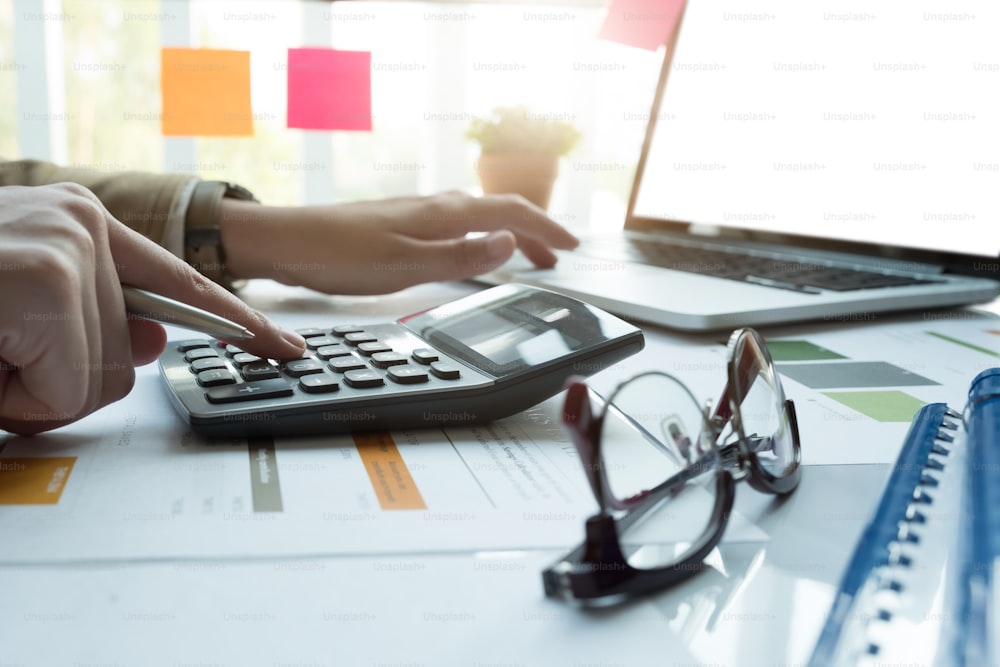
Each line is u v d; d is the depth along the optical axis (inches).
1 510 10.7
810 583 9.6
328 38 46.4
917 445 12.9
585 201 50.8
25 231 12.6
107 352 14.0
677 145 36.9
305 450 13.4
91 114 57.4
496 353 15.6
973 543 9.0
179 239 24.9
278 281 26.1
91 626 8.3
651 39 37.8
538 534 10.5
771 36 32.0
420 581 9.3
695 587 9.5
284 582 9.2
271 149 53.7
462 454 13.4
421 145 50.9
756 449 11.7
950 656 7.2
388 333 17.9
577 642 8.3
